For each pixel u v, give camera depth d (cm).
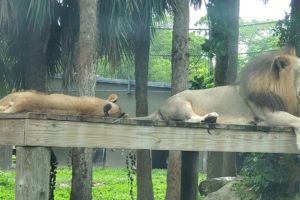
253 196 857
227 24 1110
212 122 548
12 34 1080
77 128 433
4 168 2394
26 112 453
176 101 655
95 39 874
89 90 859
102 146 445
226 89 675
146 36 1166
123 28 1070
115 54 1134
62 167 2620
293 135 558
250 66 673
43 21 1006
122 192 1780
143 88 1194
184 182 719
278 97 635
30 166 410
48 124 419
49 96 499
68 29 1117
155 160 2912
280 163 831
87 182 924
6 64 1189
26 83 1095
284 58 639
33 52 1082
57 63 1215
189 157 718
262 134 536
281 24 972
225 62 1175
